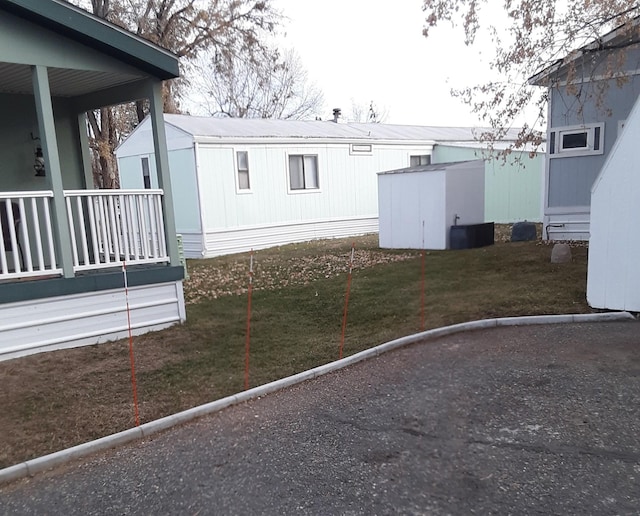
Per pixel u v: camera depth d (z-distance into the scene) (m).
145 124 14.59
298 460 3.23
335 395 4.25
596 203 6.05
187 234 14.01
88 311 5.76
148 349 5.63
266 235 15.05
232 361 5.21
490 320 5.91
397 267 9.89
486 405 3.83
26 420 3.98
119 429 3.80
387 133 18.98
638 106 5.66
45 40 5.40
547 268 8.54
